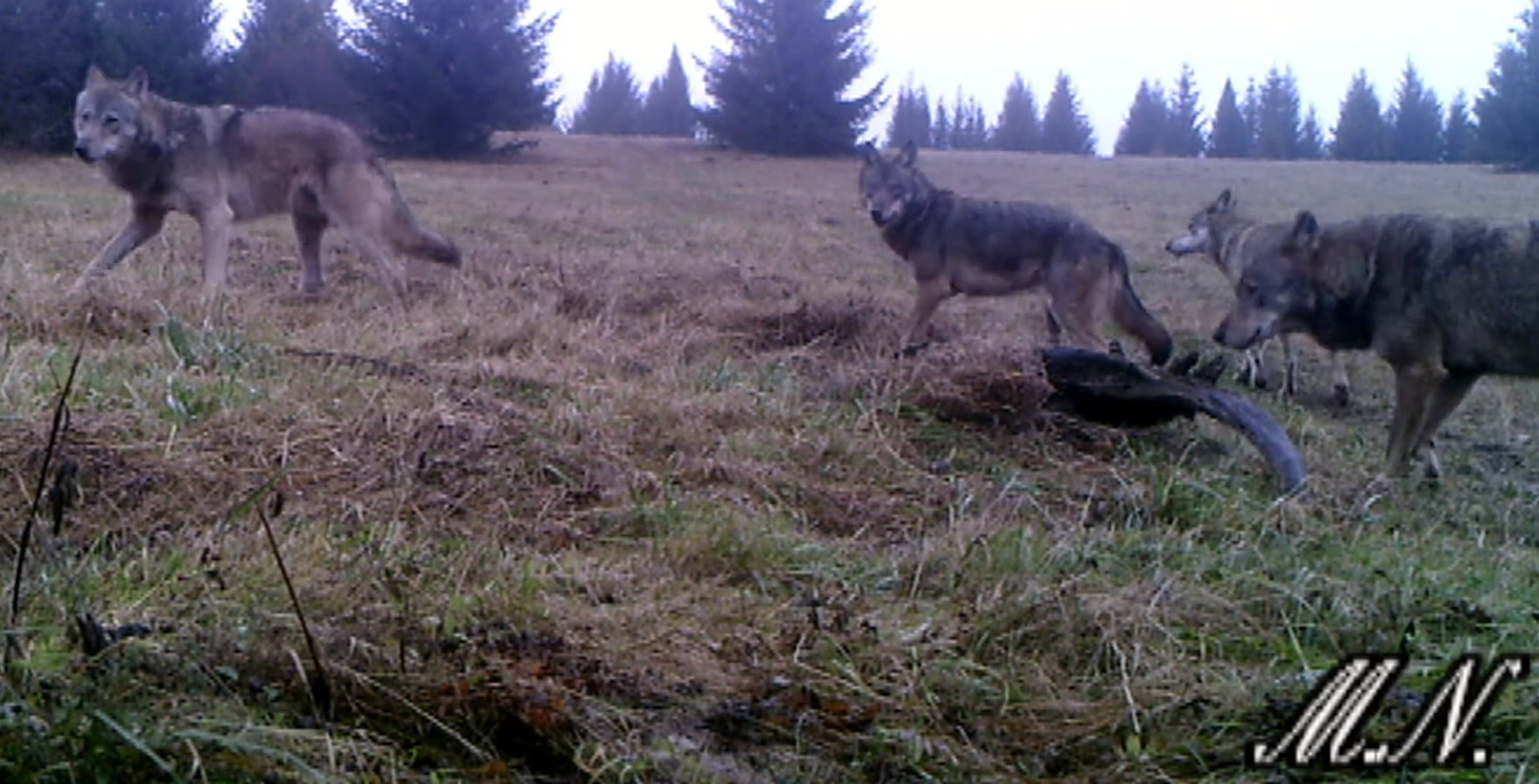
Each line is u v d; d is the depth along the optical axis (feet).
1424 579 13.43
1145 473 17.74
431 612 10.62
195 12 90.27
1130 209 70.08
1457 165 129.90
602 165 99.86
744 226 50.31
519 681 9.41
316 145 27.32
